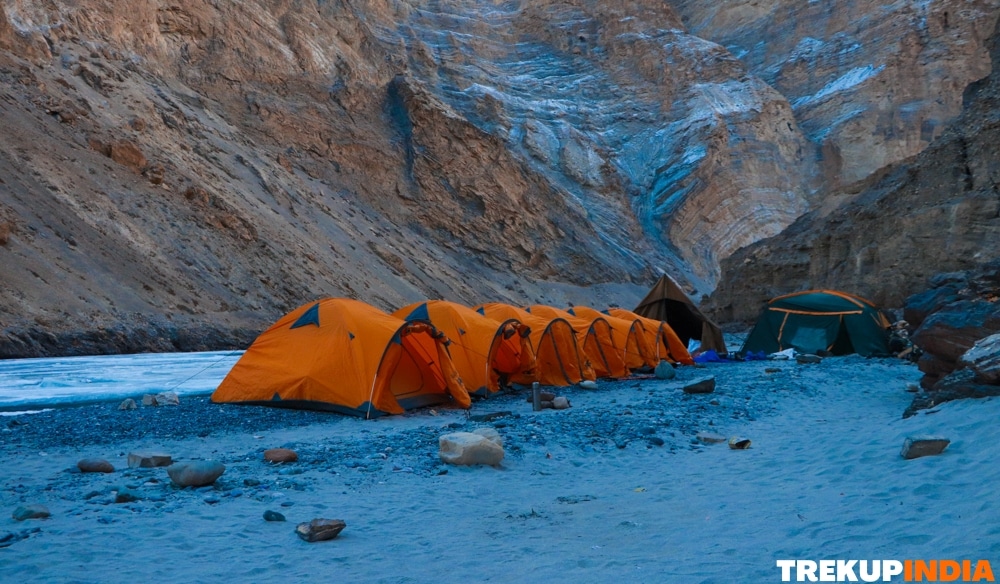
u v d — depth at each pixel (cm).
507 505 797
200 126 6284
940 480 748
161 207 4700
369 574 565
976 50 10962
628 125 11175
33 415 1443
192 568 577
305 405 1530
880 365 2375
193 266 4459
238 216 5150
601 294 8281
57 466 981
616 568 565
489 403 1719
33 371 2536
